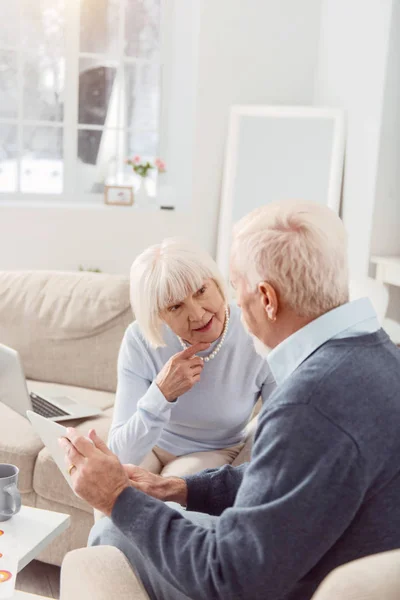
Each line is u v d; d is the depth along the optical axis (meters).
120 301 3.04
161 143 5.13
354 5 4.39
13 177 4.91
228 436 2.17
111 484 1.31
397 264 3.93
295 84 4.91
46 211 4.59
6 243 4.57
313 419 1.11
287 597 1.20
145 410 1.96
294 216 1.22
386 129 4.12
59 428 1.59
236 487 1.63
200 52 4.69
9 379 2.46
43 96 4.87
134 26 4.93
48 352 3.09
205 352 2.06
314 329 1.21
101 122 5.01
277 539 1.11
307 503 1.09
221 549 1.16
